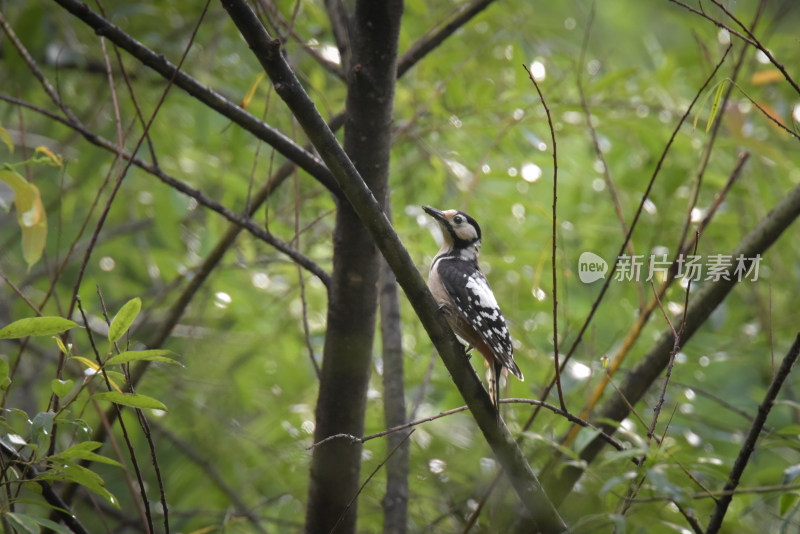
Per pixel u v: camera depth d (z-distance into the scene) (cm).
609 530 773
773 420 1033
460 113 1014
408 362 1026
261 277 1127
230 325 1205
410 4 975
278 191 1152
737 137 920
